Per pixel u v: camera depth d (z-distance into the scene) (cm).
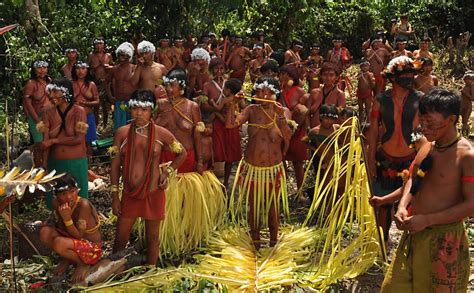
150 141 488
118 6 1339
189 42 1323
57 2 1118
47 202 640
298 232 564
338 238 500
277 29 1805
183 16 1473
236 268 502
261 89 539
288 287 490
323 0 1891
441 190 372
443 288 374
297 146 691
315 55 1274
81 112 591
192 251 556
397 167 529
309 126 714
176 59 1192
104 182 765
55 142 583
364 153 480
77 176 600
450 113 360
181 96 557
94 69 1027
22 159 642
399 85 521
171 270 477
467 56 1686
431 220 365
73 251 479
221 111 704
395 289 390
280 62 1020
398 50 1267
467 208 361
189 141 559
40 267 515
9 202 422
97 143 863
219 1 1459
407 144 522
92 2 1227
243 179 557
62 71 945
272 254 535
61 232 489
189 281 478
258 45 1199
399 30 1756
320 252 551
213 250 551
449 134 370
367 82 1052
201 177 564
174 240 545
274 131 543
